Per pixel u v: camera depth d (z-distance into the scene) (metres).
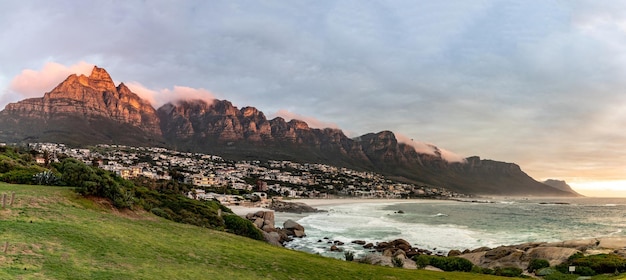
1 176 45.38
